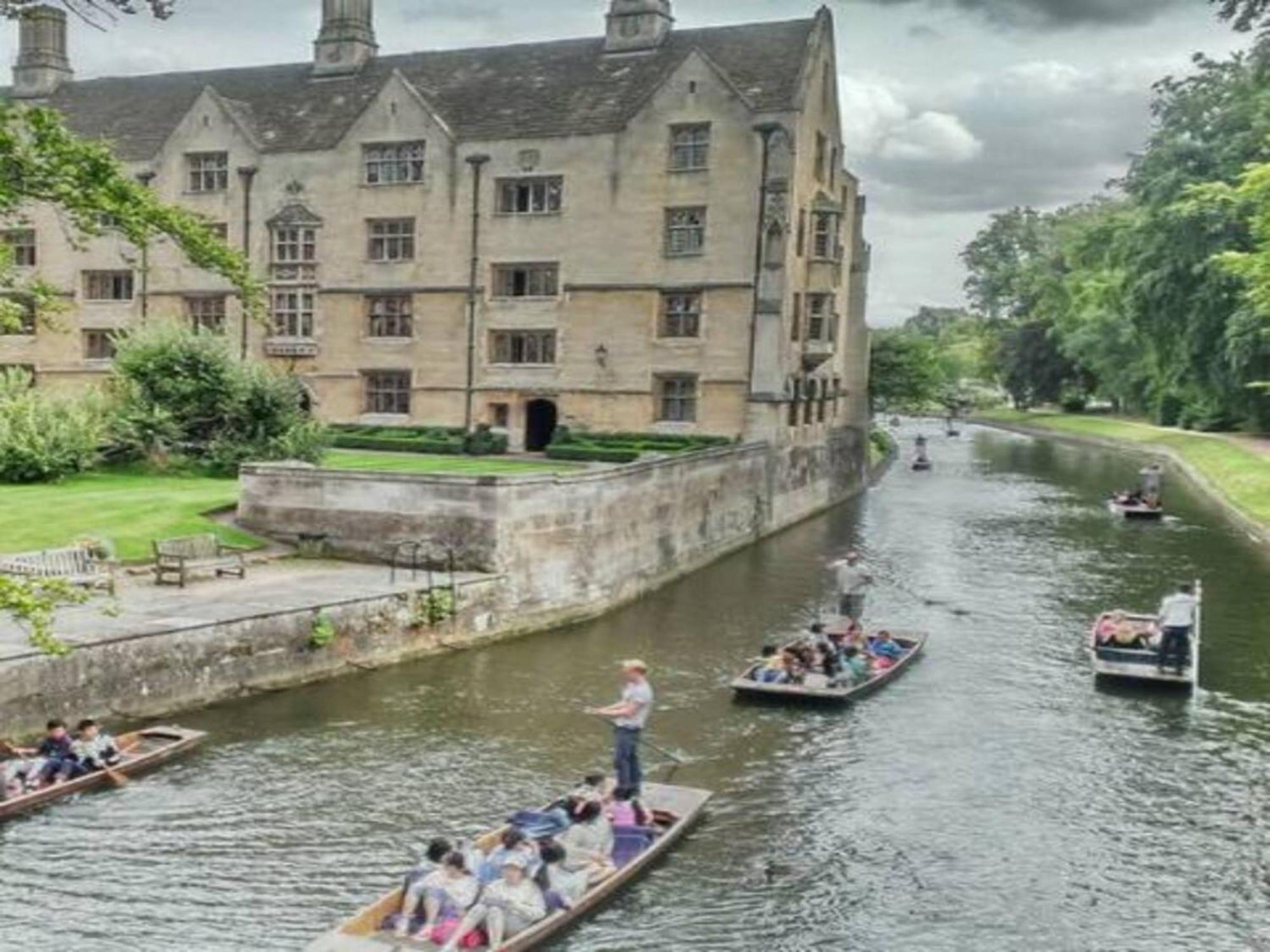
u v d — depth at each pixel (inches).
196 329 1546.5
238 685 748.0
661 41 1711.4
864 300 2039.9
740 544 1433.3
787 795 629.6
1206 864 556.4
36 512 1029.8
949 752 698.8
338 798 597.6
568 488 1002.7
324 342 1781.5
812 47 1621.6
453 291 1712.6
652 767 663.1
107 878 503.5
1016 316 4407.0
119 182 475.8
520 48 1817.2
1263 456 2137.1
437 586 880.9
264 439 1330.0
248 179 1806.1
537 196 1678.2
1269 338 2039.9
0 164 454.6
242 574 896.3
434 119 1702.8
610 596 1066.7
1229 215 2048.5
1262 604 1109.7
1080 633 990.4
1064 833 588.4
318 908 485.4
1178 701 804.0
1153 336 2399.1
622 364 1637.6
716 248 1578.5
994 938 484.4
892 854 561.0
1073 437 3422.7
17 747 611.2
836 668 805.9
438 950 421.7
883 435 2950.3
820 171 1704.0
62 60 2102.6
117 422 1298.0
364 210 1748.3
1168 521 1679.4
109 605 771.4
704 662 884.0
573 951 461.1
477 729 712.4
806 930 485.1
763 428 1562.5
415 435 1695.4
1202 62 2329.0
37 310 591.8
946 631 996.6
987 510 1807.3
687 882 523.8
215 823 562.3
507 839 474.3
